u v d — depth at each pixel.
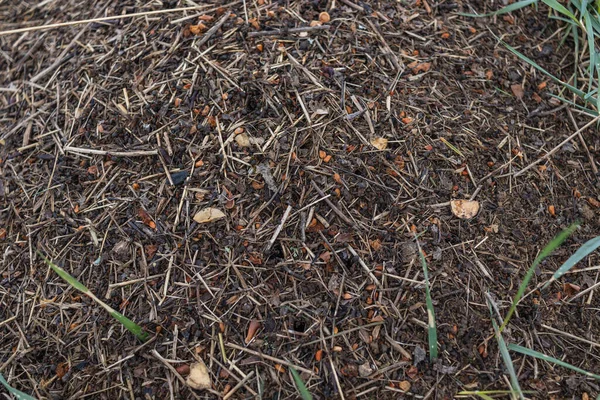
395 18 0.45
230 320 0.37
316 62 0.42
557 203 0.42
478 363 0.36
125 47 0.45
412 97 0.42
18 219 0.42
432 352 0.36
